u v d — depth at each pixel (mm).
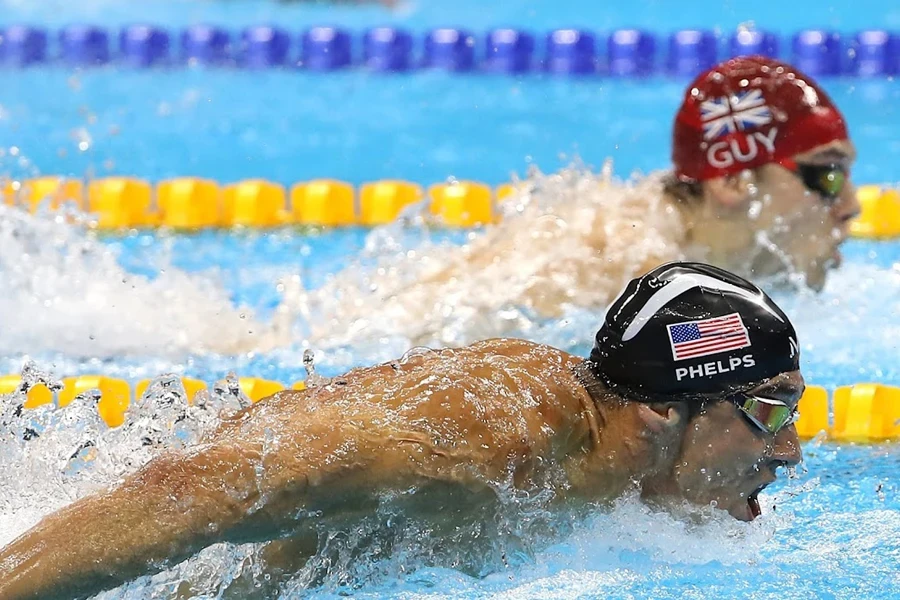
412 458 6422
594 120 23875
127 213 18656
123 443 7957
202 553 6852
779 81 12328
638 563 7547
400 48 28141
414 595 7051
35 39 28453
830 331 13180
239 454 6176
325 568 6977
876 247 16953
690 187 12703
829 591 7410
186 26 30469
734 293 7176
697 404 7141
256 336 13258
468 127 23641
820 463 10125
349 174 20734
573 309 12320
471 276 13227
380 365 7293
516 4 33156
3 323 13281
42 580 5668
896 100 24703
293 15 32094
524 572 7348
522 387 7078
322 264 16516
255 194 18812
